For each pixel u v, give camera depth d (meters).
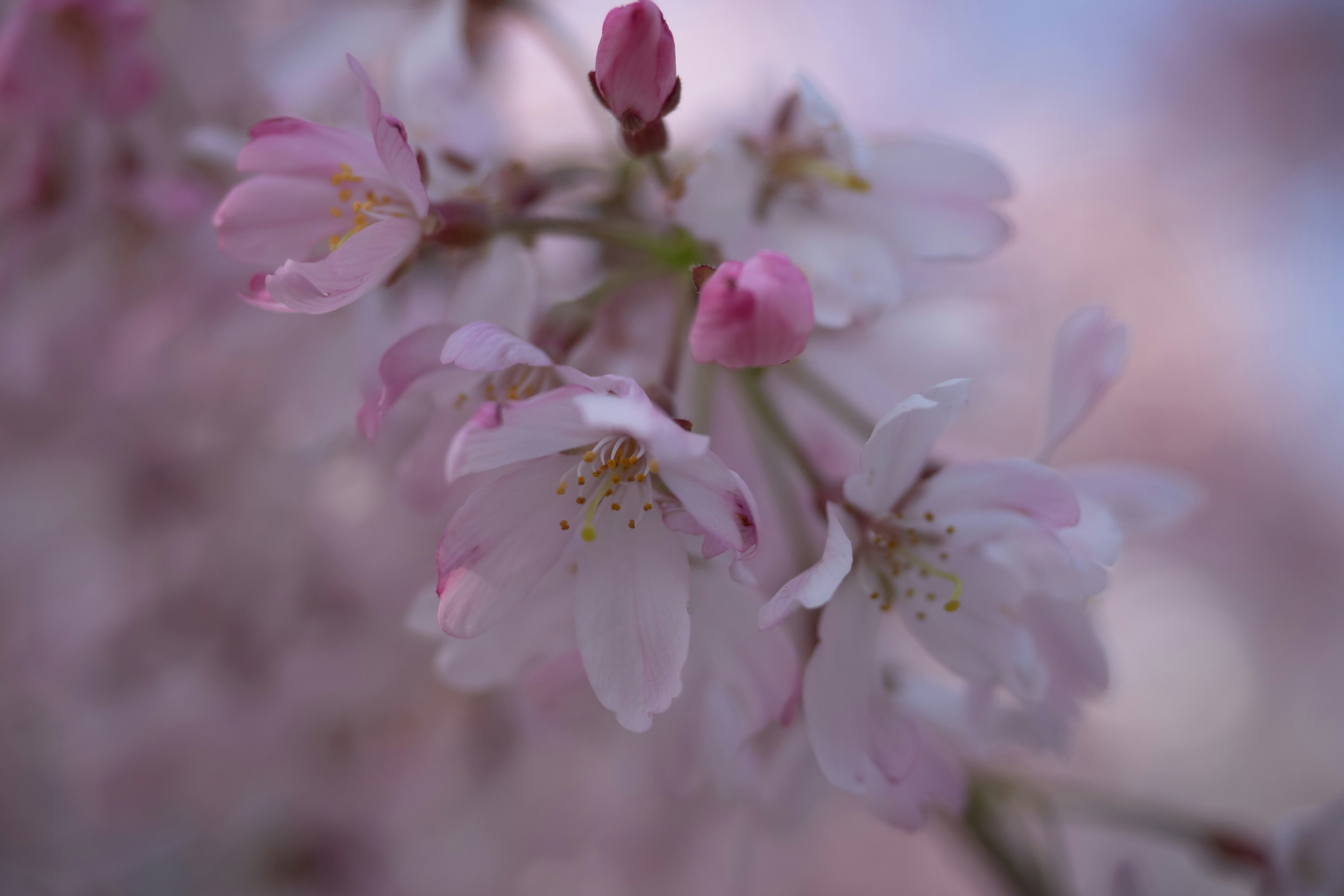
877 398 0.22
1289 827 0.23
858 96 0.49
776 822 0.21
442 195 0.20
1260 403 0.55
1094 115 0.54
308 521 0.26
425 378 0.18
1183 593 0.52
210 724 0.28
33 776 0.31
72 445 0.26
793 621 0.19
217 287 0.23
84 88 0.22
